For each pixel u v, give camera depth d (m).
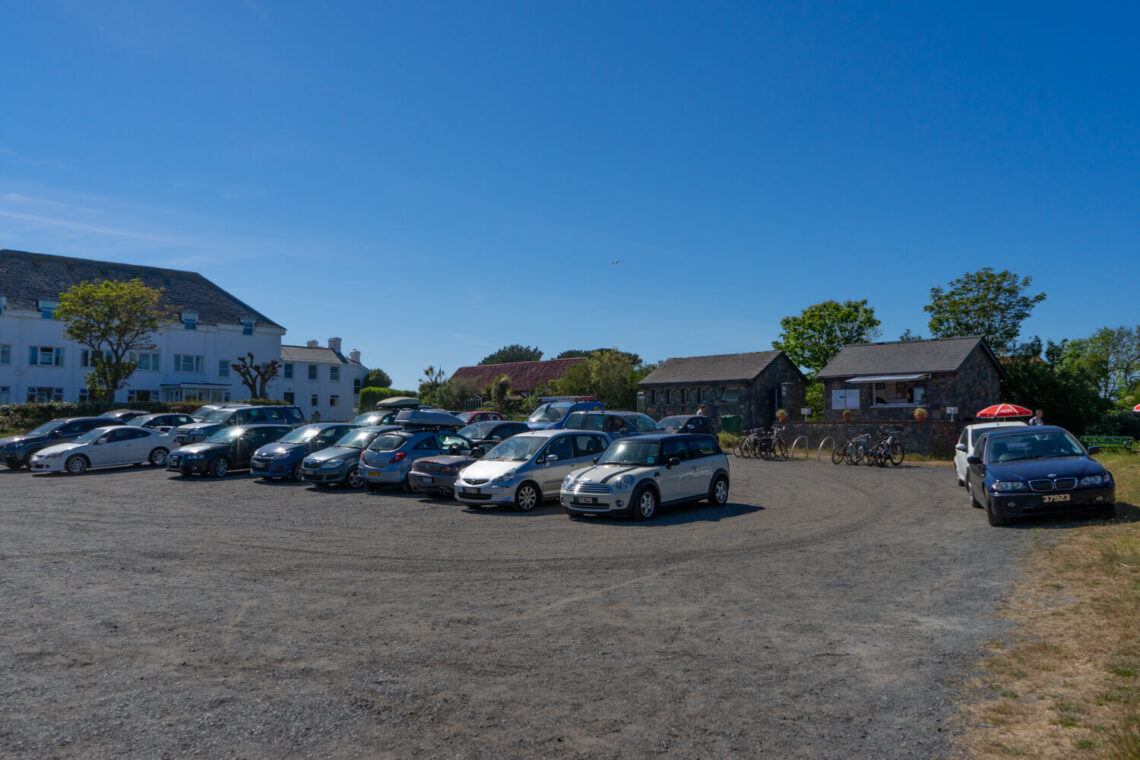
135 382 53.69
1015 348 44.19
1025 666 5.57
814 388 55.06
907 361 37.75
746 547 10.96
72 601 8.00
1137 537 9.86
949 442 28.72
